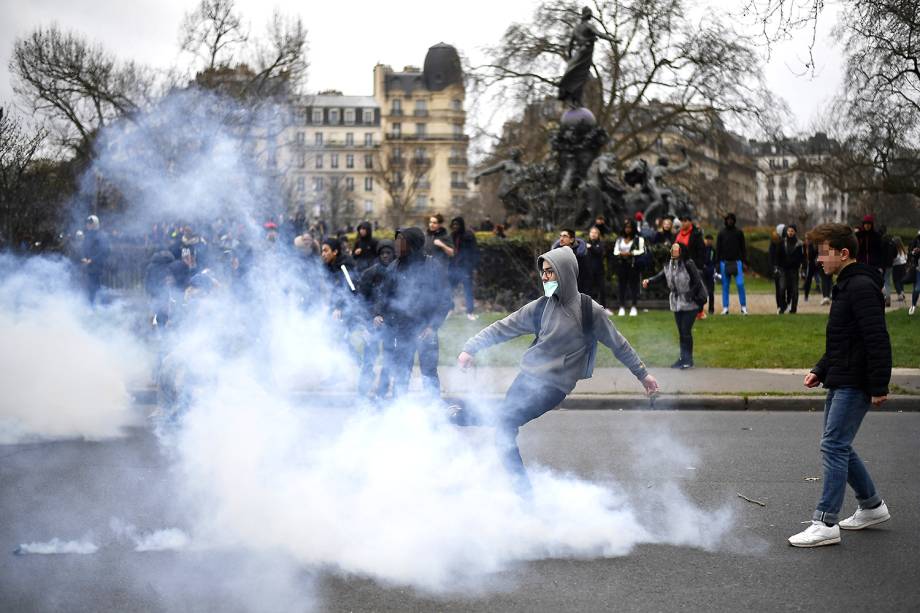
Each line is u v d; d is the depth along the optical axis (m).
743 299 19.42
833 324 5.68
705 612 4.54
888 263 21.92
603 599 4.71
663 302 20.89
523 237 20.77
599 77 42.84
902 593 4.79
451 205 112.94
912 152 32.44
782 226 20.50
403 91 123.19
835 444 5.64
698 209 46.38
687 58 40.59
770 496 6.80
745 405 10.84
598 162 26.55
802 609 4.58
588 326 6.03
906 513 6.32
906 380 11.88
